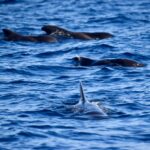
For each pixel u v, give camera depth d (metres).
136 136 44.38
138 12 102.31
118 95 55.16
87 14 101.88
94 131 45.25
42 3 112.56
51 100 53.53
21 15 101.25
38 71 65.12
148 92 56.16
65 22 95.56
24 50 75.56
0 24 93.62
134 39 81.56
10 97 54.94
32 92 56.38
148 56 71.94
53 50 75.44
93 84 59.59
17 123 47.34
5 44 79.06
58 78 62.19
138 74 63.44
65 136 44.44
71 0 115.50
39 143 43.16
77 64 67.88
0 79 61.53
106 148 42.12
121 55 72.81
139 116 48.75
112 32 87.31
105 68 65.56
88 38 83.06
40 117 48.72
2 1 113.69
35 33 87.62
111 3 111.88
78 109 49.12
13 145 42.91
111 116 48.50
